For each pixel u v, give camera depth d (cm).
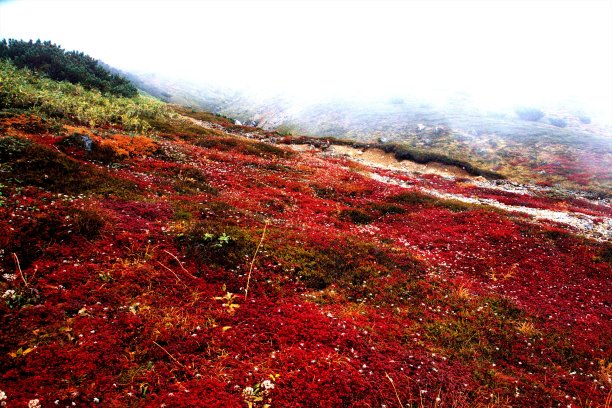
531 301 1405
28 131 2056
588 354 1091
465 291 1353
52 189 1346
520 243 1952
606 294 1539
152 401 641
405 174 4647
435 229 2158
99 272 955
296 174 3116
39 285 848
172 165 2255
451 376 863
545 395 862
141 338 786
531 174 6219
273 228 1556
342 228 2028
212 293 1016
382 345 938
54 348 700
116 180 1631
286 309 1012
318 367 805
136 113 4134
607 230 2666
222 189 2192
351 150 5962
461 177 4997
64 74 4650
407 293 1284
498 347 1059
